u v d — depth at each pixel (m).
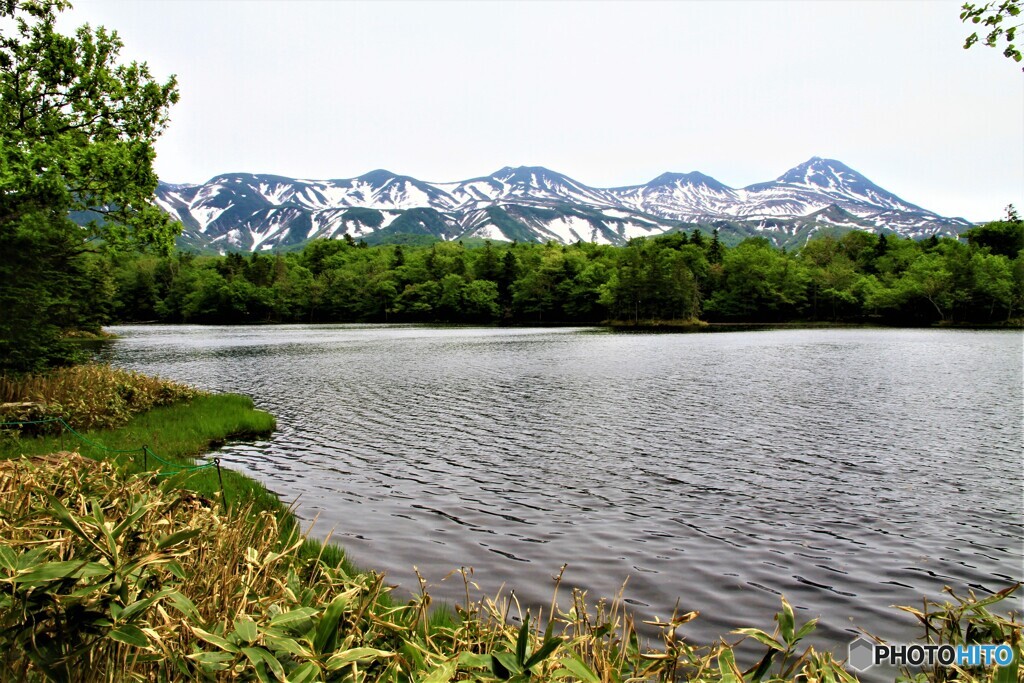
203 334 113.12
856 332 105.75
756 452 21.09
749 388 36.78
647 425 25.97
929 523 14.14
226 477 15.30
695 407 30.36
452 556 12.15
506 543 12.88
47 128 25.66
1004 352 61.47
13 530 4.07
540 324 158.50
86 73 26.77
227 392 36.50
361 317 180.50
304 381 41.84
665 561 11.98
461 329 131.50
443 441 23.19
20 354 26.58
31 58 25.66
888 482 17.44
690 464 19.56
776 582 11.06
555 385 38.84
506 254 180.88
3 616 3.16
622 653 4.46
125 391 25.78
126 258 29.08
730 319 154.38
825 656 4.07
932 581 11.15
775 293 147.38
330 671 3.27
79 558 3.54
